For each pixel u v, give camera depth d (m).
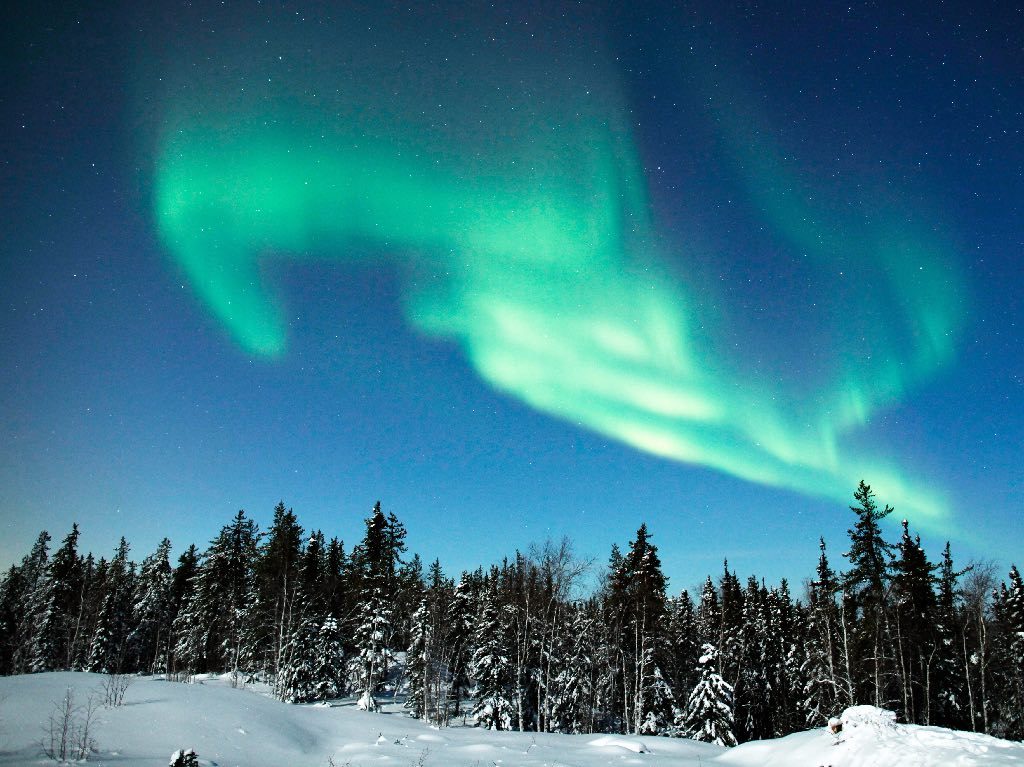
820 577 41.03
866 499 33.12
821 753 15.99
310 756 18.16
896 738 14.84
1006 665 37.59
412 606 42.84
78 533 56.38
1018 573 42.00
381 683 46.19
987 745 13.52
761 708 42.09
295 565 44.84
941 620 36.47
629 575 39.22
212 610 52.03
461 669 42.50
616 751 20.27
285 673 40.72
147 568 59.88
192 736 16.81
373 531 50.81
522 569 39.06
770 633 44.59
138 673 53.38
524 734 24.08
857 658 33.81
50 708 16.92
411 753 18.72
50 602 53.00
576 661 40.56
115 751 14.36
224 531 54.88
